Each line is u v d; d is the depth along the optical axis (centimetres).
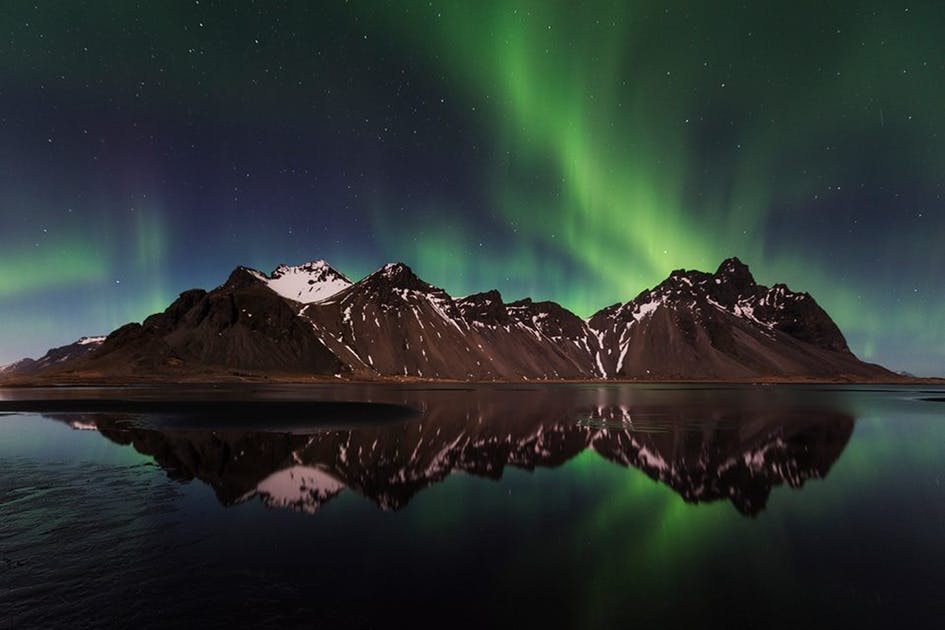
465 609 1081
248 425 4466
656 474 2550
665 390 16612
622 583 1224
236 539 1523
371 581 1223
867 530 1658
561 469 2666
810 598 1149
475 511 1856
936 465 2816
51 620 1036
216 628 1000
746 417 5778
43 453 3012
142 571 1279
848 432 4341
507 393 12838
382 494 2097
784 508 1928
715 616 1062
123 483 2252
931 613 1078
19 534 1561
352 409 6153
